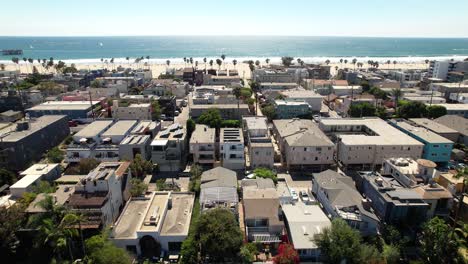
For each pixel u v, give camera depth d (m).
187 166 87.19
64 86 166.75
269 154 83.12
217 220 51.00
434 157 84.44
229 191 62.81
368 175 68.56
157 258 52.53
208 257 50.97
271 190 64.31
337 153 89.19
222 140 84.69
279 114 121.38
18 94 135.38
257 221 57.12
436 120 107.88
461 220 58.38
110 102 131.38
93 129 95.38
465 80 181.75
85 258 48.09
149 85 166.50
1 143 79.19
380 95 144.38
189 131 97.94
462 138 96.56
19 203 56.62
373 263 46.88
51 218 47.62
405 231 55.59
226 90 152.12
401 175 67.00
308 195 70.06
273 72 193.38
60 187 62.03
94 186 57.91
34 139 87.44
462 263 47.59
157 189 72.50
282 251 49.72
